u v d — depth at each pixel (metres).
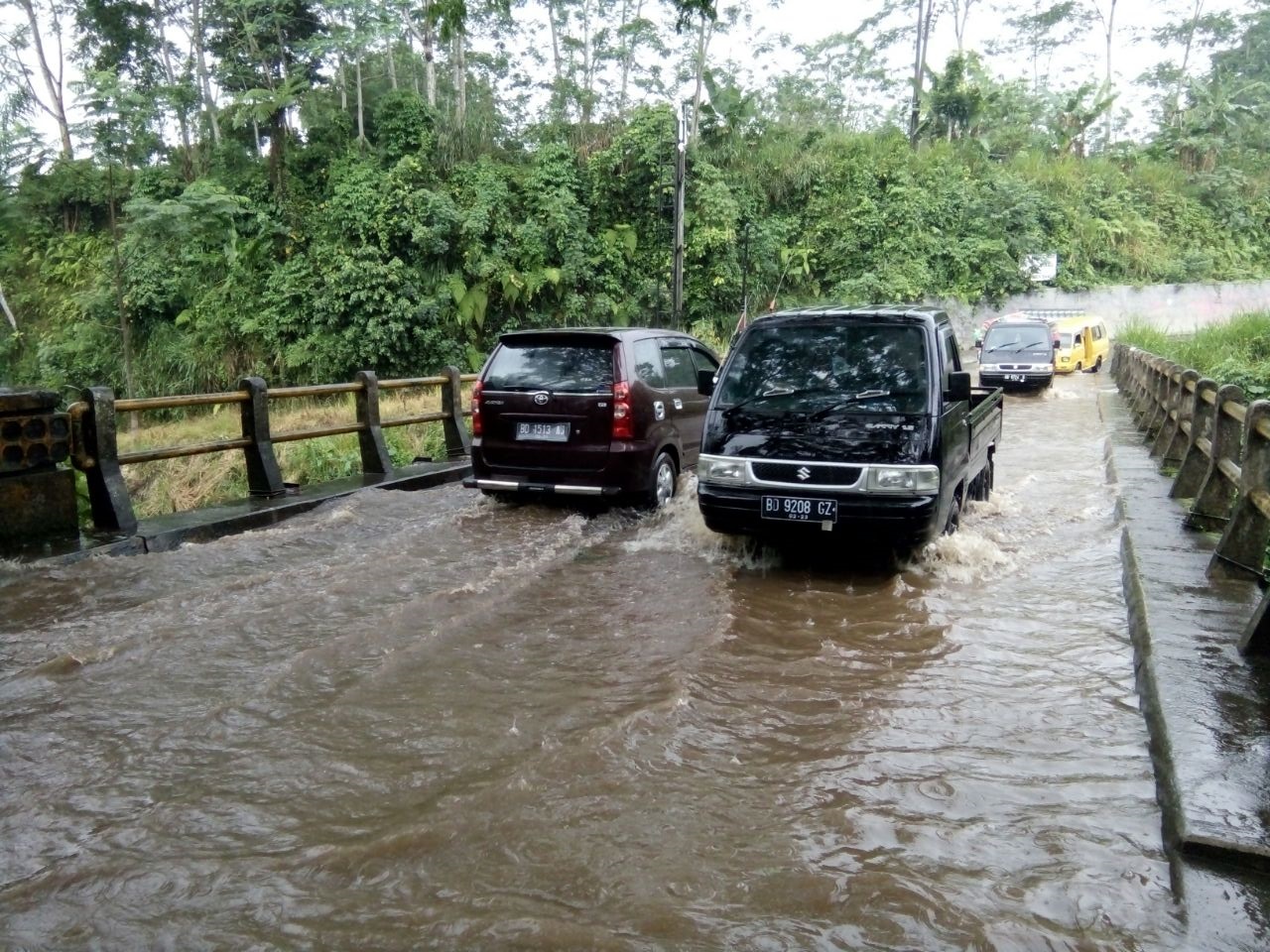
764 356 6.87
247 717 4.06
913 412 6.28
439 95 30.27
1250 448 5.72
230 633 5.10
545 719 4.09
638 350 8.35
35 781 3.49
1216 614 5.12
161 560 6.50
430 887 2.86
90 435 7.02
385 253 23.52
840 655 4.93
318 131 26.77
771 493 6.32
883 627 5.41
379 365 23.27
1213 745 3.62
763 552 6.89
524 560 6.70
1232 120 42.84
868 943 2.62
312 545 7.09
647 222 28.09
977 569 6.55
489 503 8.66
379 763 3.66
